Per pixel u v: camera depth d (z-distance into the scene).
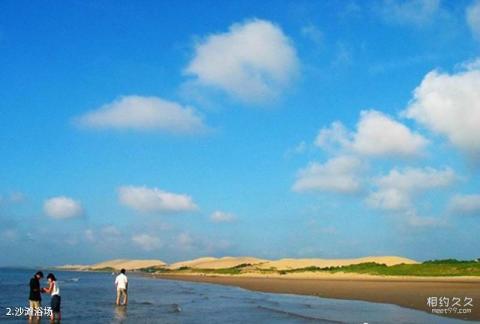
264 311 36.97
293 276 128.75
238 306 42.03
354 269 122.19
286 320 30.72
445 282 75.44
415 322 27.97
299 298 51.88
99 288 79.94
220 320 31.12
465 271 95.81
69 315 34.12
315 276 120.69
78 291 69.69
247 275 152.38
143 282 112.06
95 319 31.70
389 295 49.84
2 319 31.83
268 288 74.06
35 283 30.55
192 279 131.75
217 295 59.38
